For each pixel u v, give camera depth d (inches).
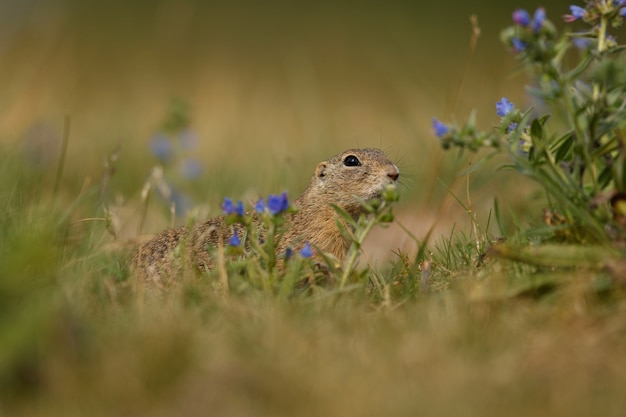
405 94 1125.7
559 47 362.3
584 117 377.4
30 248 363.3
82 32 1560.0
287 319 338.6
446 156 703.7
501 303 347.3
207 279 396.8
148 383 288.2
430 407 271.6
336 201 509.4
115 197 648.4
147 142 789.2
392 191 390.0
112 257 459.2
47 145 703.7
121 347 307.0
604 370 296.4
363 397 277.7
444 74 1274.6
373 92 1326.3
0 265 344.5
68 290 358.3
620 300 342.3
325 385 283.9
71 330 307.6
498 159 681.6
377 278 428.8
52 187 641.0
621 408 271.4
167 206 615.2
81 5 1770.4
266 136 950.4
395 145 870.4
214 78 1314.0
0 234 422.3
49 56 1045.2
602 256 354.3
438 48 1533.0
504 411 271.1
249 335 322.3
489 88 911.0
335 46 1601.9
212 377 283.7
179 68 1407.5
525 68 374.0
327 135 899.4
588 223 365.7
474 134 363.6
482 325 329.4
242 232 475.2
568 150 389.4
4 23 1291.8
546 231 375.2
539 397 278.8
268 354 303.6
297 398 276.8
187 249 443.5
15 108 811.4
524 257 360.8
